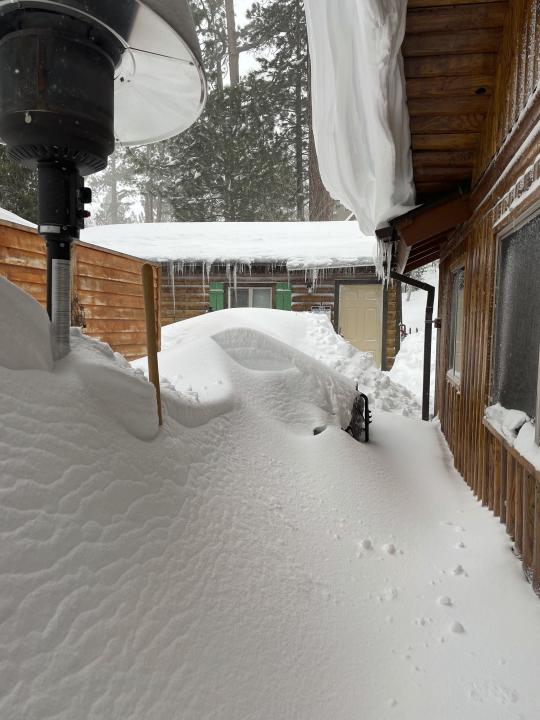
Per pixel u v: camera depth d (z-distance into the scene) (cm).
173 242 1273
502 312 312
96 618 133
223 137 2116
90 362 203
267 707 153
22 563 125
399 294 1130
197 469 250
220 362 421
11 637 111
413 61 314
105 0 195
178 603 163
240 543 221
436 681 185
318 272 1109
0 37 197
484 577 254
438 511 336
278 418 397
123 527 166
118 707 121
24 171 1598
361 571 249
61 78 193
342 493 319
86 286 522
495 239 314
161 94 274
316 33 301
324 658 185
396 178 375
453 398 481
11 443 144
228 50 2422
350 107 332
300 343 822
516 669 192
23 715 103
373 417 575
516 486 269
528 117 239
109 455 182
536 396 241
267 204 2242
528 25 249
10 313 167
